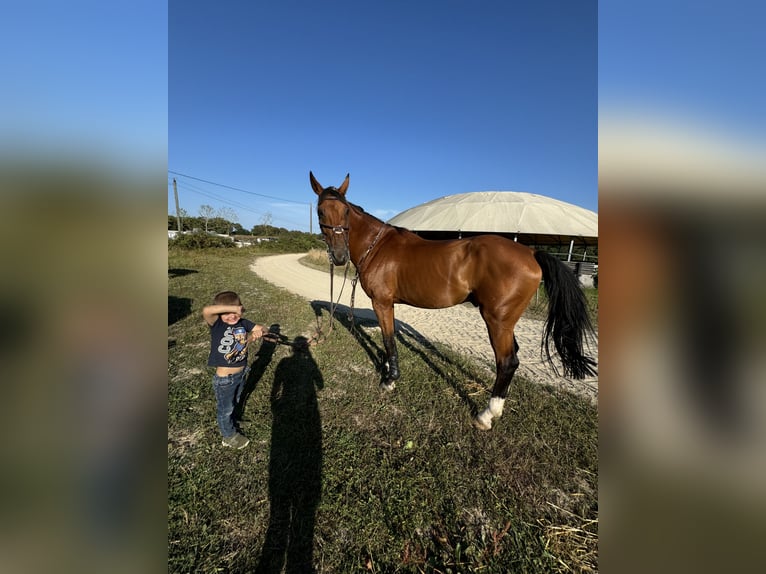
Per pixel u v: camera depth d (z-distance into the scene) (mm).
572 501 2080
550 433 2689
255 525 1867
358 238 3430
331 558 1703
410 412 2959
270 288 9094
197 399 3107
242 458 2350
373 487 2115
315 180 3555
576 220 13758
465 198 16234
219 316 2336
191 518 1891
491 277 2676
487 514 1982
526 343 5164
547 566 1689
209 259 16422
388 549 1751
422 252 3055
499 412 2730
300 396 3156
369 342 4844
